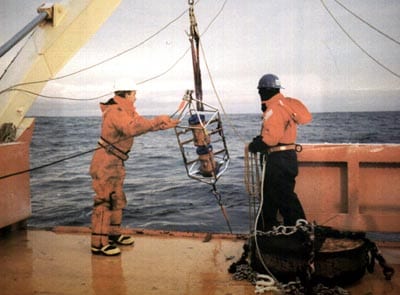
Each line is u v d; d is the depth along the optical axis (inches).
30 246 177.5
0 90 200.2
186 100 161.5
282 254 135.0
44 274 148.8
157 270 150.6
